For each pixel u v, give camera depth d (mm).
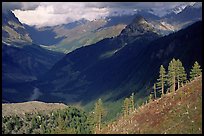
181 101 155500
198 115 140250
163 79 185125
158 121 151500
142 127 155000
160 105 164125
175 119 145625
